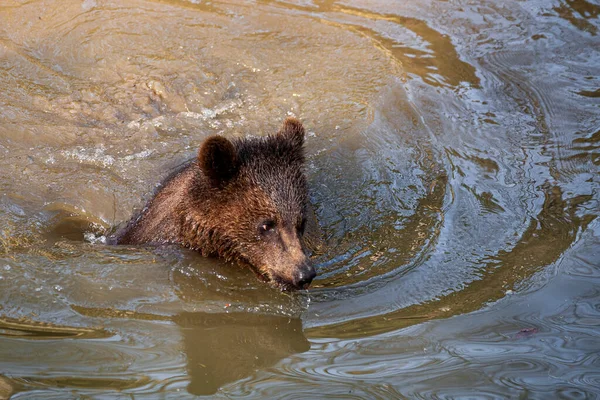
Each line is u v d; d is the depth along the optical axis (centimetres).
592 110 1409
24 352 772
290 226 936
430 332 830
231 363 784
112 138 1334
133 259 1005
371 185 1199
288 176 965
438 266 972
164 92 1455
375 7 1838
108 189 1209
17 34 1596
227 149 940
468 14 1820
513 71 1560
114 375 744
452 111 1416
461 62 1597
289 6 1803
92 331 825
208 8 1748
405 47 1652
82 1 1716
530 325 838
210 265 1001
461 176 1211
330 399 714
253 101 1441
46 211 1158
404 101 1440
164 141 1329
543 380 734
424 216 1104
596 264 959
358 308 891
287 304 908
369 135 1334
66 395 705
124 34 1616
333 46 1638
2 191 1179
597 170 1213
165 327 846
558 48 1650
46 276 938
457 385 730
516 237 1035
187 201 1011
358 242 1050
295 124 1034
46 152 1285
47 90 1443
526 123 1376
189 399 713
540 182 1184
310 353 802
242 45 1614
